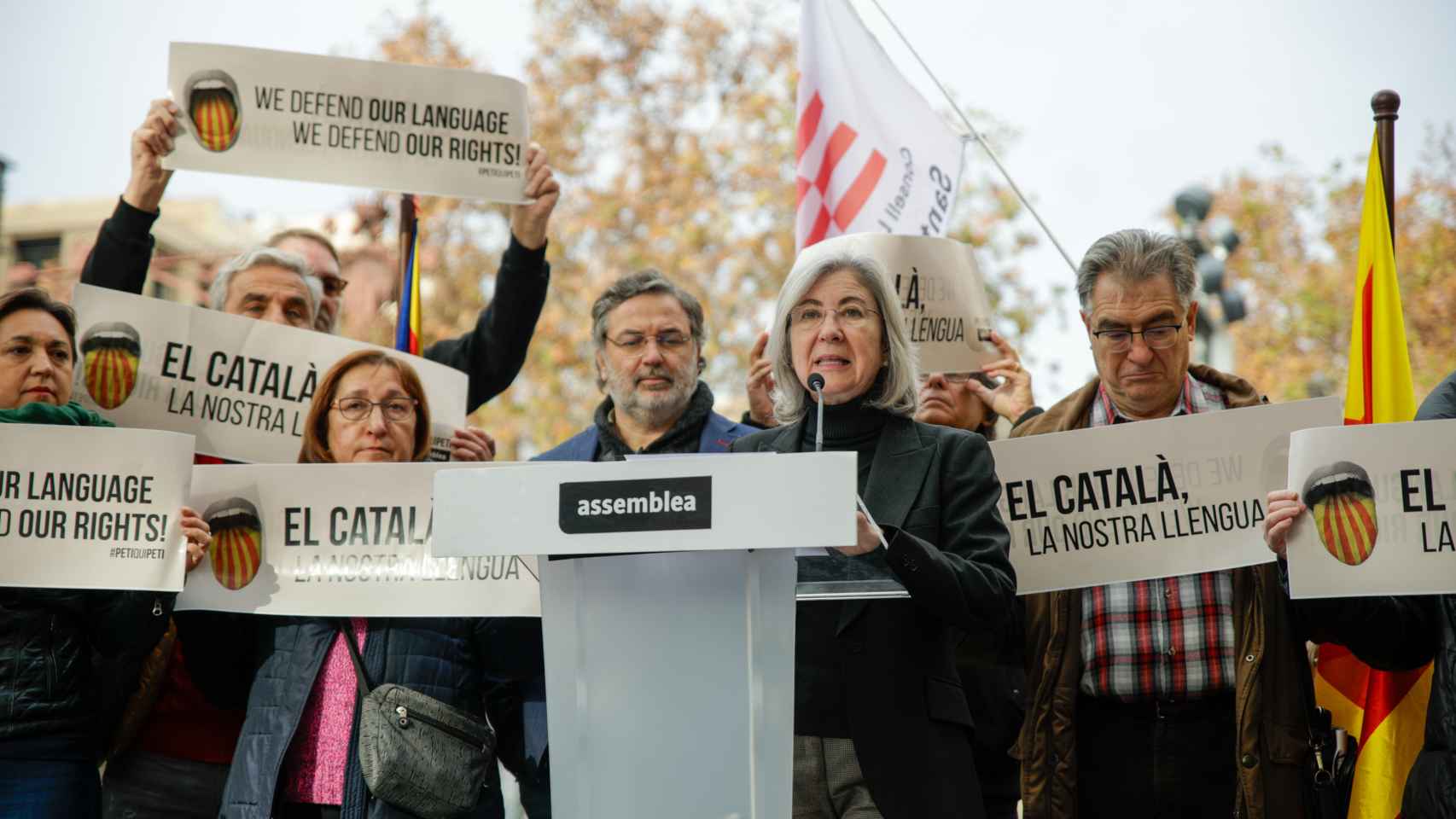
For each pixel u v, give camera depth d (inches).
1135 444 174.7
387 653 170.1
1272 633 167.9
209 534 169.2
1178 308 176.7
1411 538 152.8
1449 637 155.5
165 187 205.5
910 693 147.4
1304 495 155.4
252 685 176.6
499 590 171.2
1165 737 170.1
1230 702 169.9
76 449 166.7
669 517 110.5
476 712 173.8
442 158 210.5
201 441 197.8
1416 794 155.5
